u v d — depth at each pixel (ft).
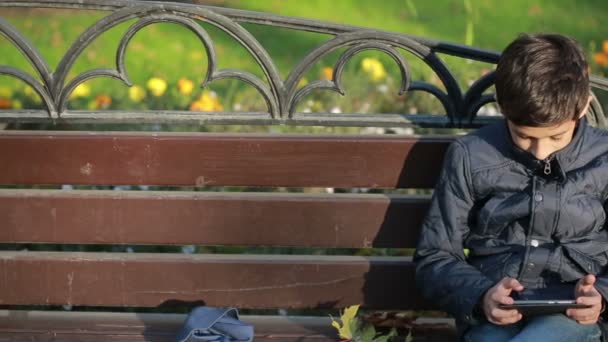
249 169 12.89
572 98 10.93
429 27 36.58
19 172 12.89
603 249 11.82
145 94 22.18
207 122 12.70
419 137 12.87
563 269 11.68
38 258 13.10
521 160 11.80
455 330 13.52
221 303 13.23
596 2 38.04
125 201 12.93
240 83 28.89
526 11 37.35
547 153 11.59
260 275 13.15
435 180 12.94
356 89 22.59
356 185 12.95
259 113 12.68
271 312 16.84
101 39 34.86
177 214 12.96
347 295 13.21
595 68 25.66
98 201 12.93
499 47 34.47
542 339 11.10
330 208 12.97
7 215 12.98
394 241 13.08
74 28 36.63
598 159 11.71
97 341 12.94
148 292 13.19
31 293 13.19
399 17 37.86
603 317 11.44
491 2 38.42
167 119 12.67
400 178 12.93
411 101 22.36
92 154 12.85
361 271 13.15
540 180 11.76
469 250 12.51
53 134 12.85
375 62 22.53
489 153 11.97
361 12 38.27
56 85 12.54
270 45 34.55
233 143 12.82
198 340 12.30
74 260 13.10
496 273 11.86
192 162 12.87
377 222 13.03
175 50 33.88
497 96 11.40
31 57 12.45
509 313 11.12
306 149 12.84
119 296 13.19
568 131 11.43
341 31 12.33
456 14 37.55
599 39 34.55
